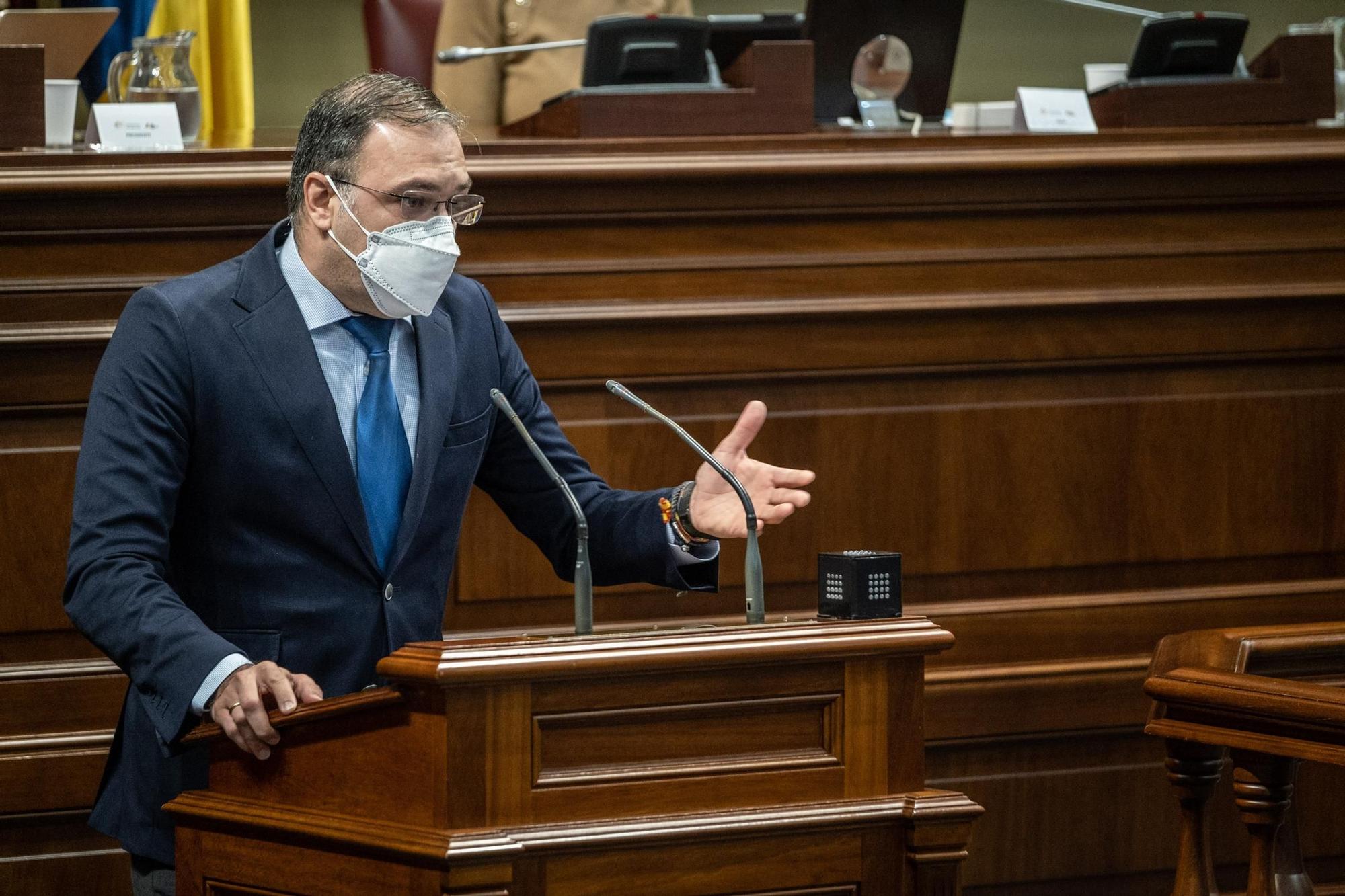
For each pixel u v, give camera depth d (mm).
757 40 12219
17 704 10086
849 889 6047
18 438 10070
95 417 7016
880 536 11398
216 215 10125
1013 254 11375
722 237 10977
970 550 11516
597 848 5637
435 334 7594
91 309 10039
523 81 13602
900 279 11242
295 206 7297
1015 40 20969
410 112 7078
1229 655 7590
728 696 5918
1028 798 11430
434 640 7445
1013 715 11328
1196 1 21125
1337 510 12094
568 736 5727
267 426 7098
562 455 8086
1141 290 11562
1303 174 11727
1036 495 11609
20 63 10008
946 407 11453
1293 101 11938
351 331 7387
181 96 10812
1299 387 12031
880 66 12203
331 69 19219
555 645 5645
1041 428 11594
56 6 15680
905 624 6152
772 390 11211
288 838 5984
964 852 6078
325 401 7164
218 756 6418
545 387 10805
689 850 5797
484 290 8195
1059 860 11500
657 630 6270
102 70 14914
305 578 7172
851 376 11281
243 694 6094
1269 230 11812
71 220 9922
